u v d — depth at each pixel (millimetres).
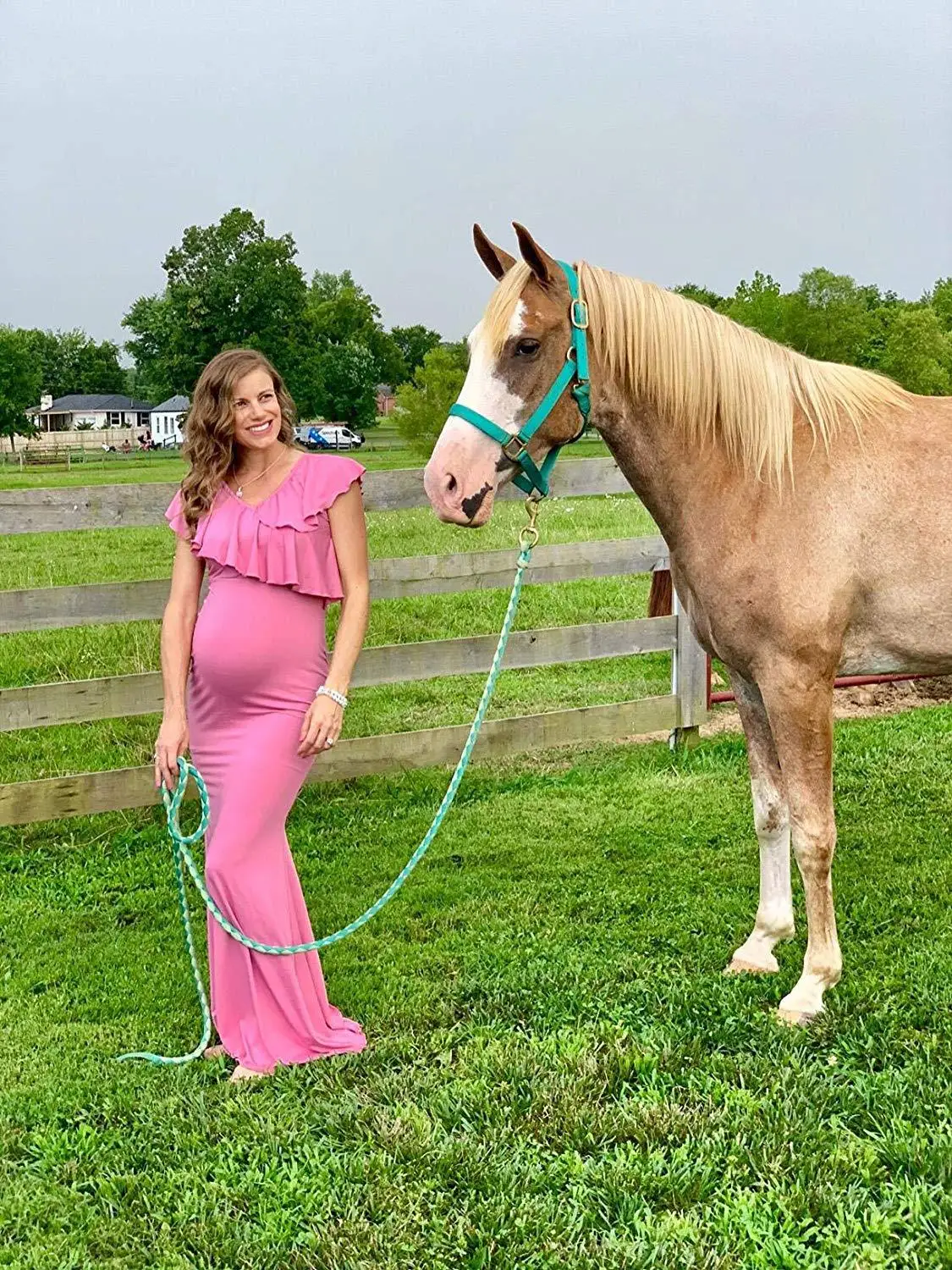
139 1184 2340
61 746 5773
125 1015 3182
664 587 5566
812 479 2807
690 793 4961
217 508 2768
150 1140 2496
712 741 5797
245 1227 2195
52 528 4383
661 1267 2023
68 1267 2119
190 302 56812
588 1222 2182
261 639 2693
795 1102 2523
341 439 47938
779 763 3109
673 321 2873
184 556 2902
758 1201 2201
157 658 6559
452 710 6355
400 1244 2119
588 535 10562
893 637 2904
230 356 2697
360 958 3473
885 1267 2018
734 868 4082
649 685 6797
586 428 2971
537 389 2805
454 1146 2395
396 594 5219
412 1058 2816
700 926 3584
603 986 3160
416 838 4566
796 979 3164
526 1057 2732
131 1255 2148
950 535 2775
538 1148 2400
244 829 2693
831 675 2859
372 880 4145
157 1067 2842
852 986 3072
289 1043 2826
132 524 4527
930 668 3014
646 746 5844
